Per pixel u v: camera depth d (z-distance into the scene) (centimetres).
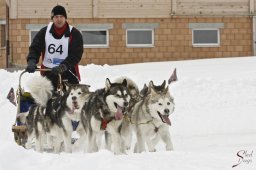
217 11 3069
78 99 1057
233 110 1598
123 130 1072
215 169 725
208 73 2277
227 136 1193
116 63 3038
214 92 1839
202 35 3091
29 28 3033
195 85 1905
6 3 3102
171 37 3053
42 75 1195
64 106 1068
